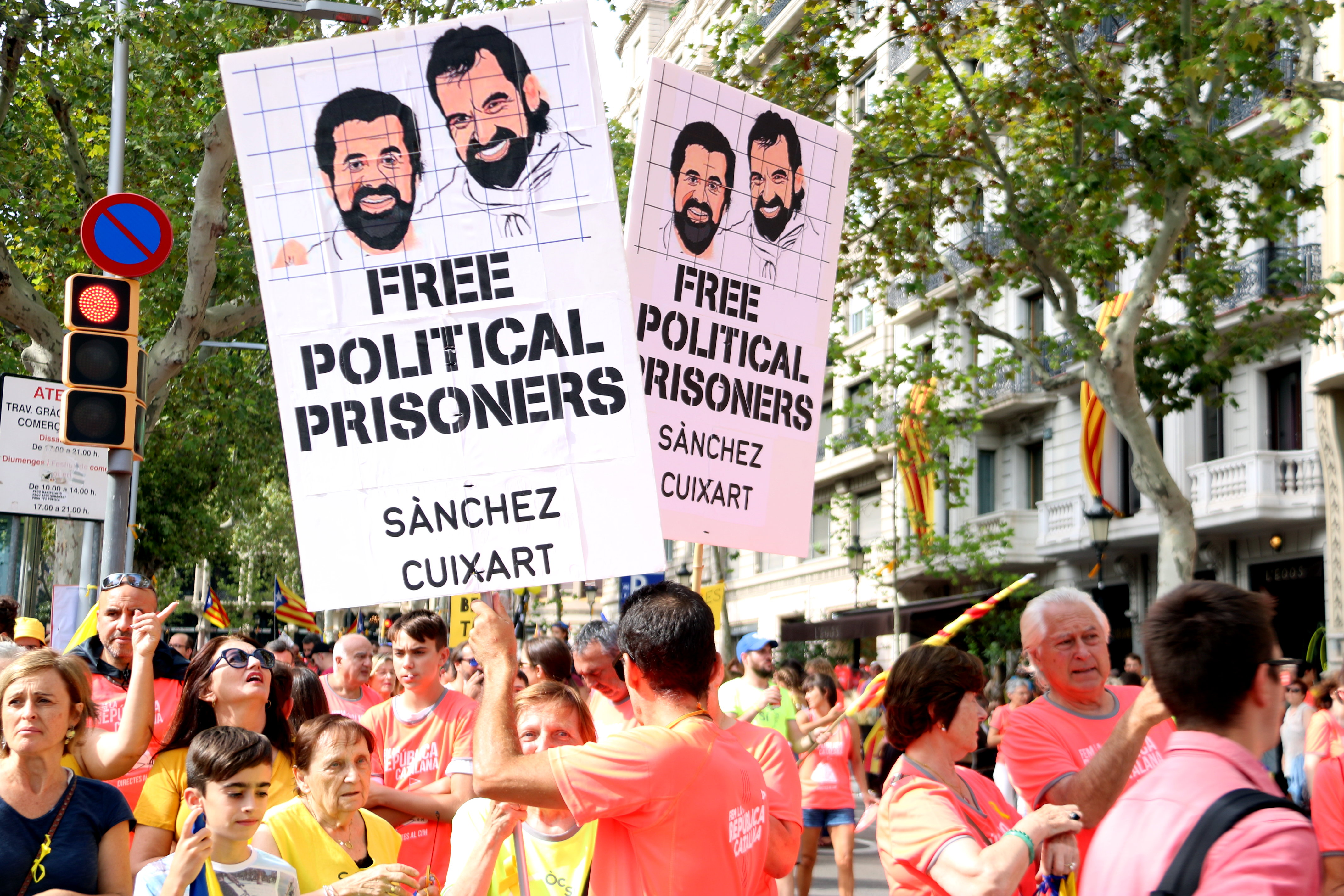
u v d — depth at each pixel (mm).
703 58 43531
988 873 3361
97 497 10570
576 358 3918
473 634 3355
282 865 4410
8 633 8055
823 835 15383
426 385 3934
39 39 14969
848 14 16438
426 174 3971
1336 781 4414
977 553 26281
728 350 4844
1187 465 23406
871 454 32938
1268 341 16172
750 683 10430
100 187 20109
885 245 18219
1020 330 28766
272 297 3943
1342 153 19672
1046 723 4543
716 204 4820
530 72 3957
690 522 4738
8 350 21859
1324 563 20312
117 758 4883
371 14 11836
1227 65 13133
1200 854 2404
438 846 5844
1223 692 2609
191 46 15898
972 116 16344
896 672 3908
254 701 5180
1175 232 14500
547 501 3887
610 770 3113
